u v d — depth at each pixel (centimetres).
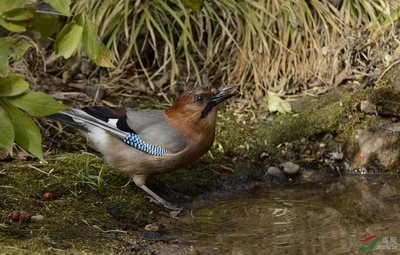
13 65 1207
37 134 650
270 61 1283
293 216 916
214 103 951
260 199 1005
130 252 754
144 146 931
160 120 947
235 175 1078
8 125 625
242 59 1284
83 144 1083
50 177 941
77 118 939
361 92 1181
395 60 1221
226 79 1289
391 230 843
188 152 946
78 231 784
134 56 1301
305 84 1258
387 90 1177
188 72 1263
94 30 658
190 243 806
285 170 1095
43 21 667
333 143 1155
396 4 1309
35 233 754
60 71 1262
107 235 793
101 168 1005
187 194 1022
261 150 1125
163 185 1012
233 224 888
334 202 979
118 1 1297
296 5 1313
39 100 634
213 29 1313
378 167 1127
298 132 1156
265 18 1308
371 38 1278
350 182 1086
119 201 912
